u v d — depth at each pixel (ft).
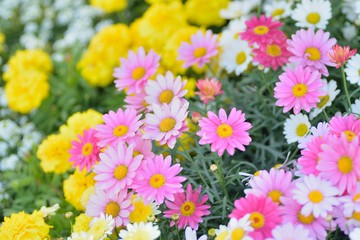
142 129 2.26
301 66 2.22
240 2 2.91
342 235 2.13
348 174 1.92
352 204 1.90
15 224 2.26
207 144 2.21
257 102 2.56
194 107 2.53
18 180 2.81
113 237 2.23
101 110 3.14
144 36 3.19
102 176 2.15
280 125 2.52
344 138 1.94
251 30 2.45
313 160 1.98
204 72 3.04
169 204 2.15
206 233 2.17
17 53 3.32
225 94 2.66
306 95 2.15
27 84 3.15
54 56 3.42
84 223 2.32
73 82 3.25
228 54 2.70
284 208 1.94
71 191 2.52
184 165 2.43
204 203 2.23
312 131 2.16
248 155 2.55
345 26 2.72
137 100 2.42
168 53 3.05
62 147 2.70
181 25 3.22
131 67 2.49
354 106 2.28
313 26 2.50
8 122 3.10
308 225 1.93
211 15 3.33
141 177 2.11
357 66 2.31
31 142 2.98
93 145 2.26
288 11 2.68
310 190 1.92
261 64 2.41
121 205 2.16
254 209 1.93
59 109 3.24
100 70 3.19
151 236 1.97
